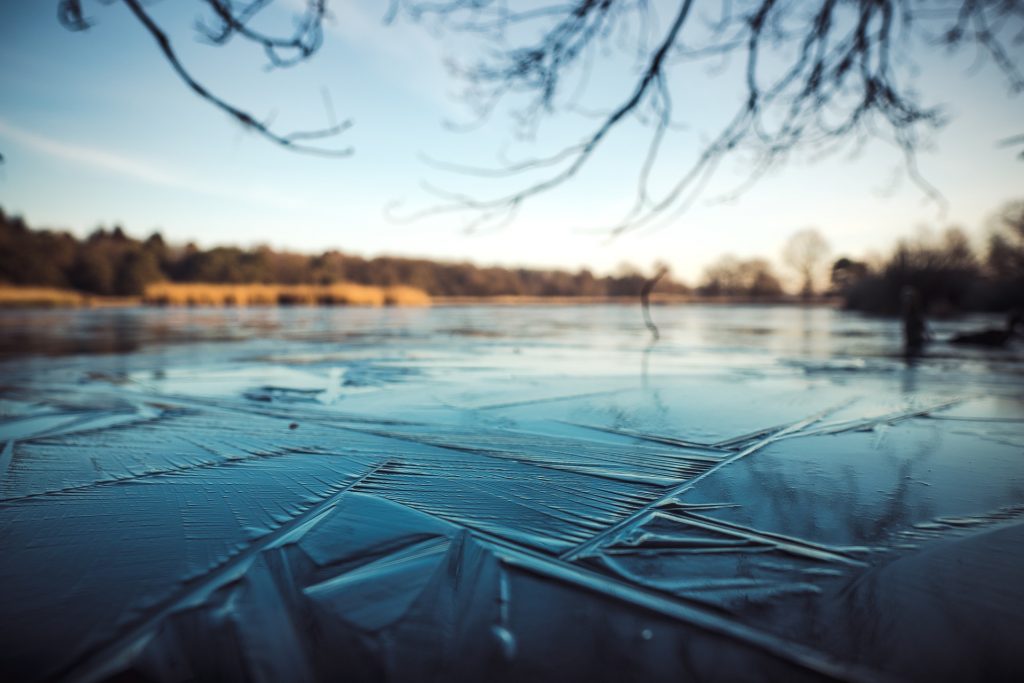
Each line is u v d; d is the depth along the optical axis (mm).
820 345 11305
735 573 1779
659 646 1396
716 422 4102
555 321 22312
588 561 1870
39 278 49375
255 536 2068
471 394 5367
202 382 6211
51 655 1366
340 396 5270
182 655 1371
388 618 1522
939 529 2113
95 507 2375
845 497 2486
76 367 7574
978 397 5117
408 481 2746
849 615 1530
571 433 3779
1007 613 1528
